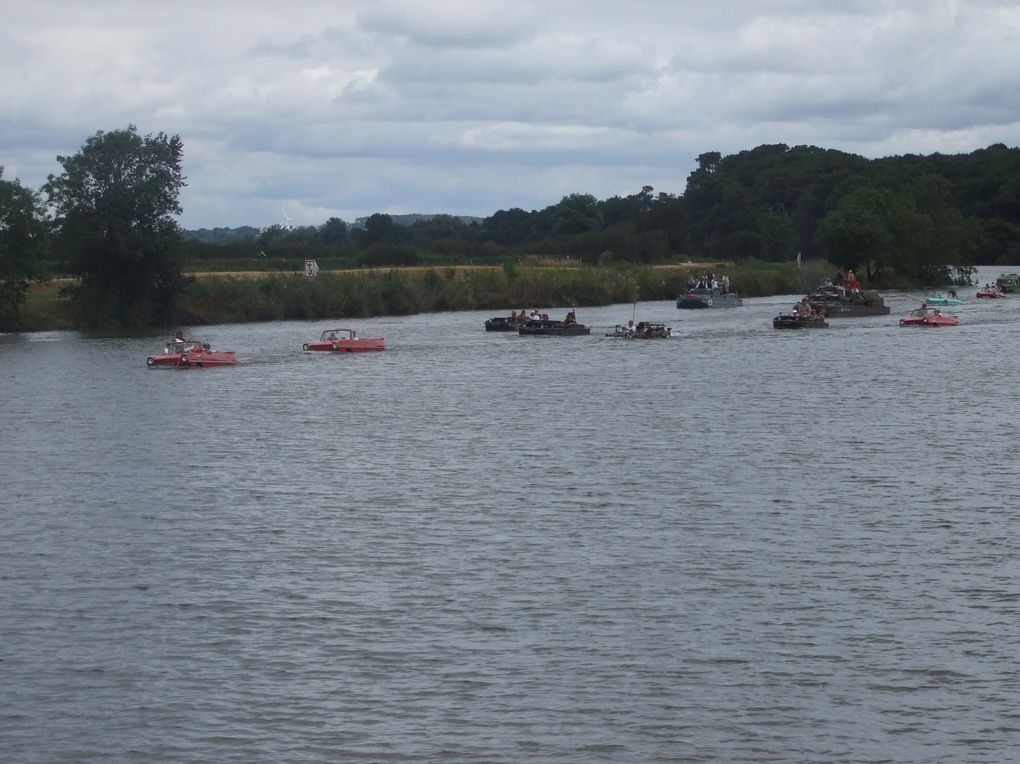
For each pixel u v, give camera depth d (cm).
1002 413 12044
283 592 6562
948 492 8606
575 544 7369
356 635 5938
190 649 5797
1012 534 7506
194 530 7825
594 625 6022
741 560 7012
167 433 11531
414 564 7012
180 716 5134
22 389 14888
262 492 8900
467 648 5766
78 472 9738
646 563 6969
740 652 5681
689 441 10650
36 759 4806
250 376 15875
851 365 16112
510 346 19388
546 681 5406
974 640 5800
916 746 4844
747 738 4903
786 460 9756
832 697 5234
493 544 7394
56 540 7625
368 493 8806
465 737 4938
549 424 11706
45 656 5731
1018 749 4812
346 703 5228
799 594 6425
